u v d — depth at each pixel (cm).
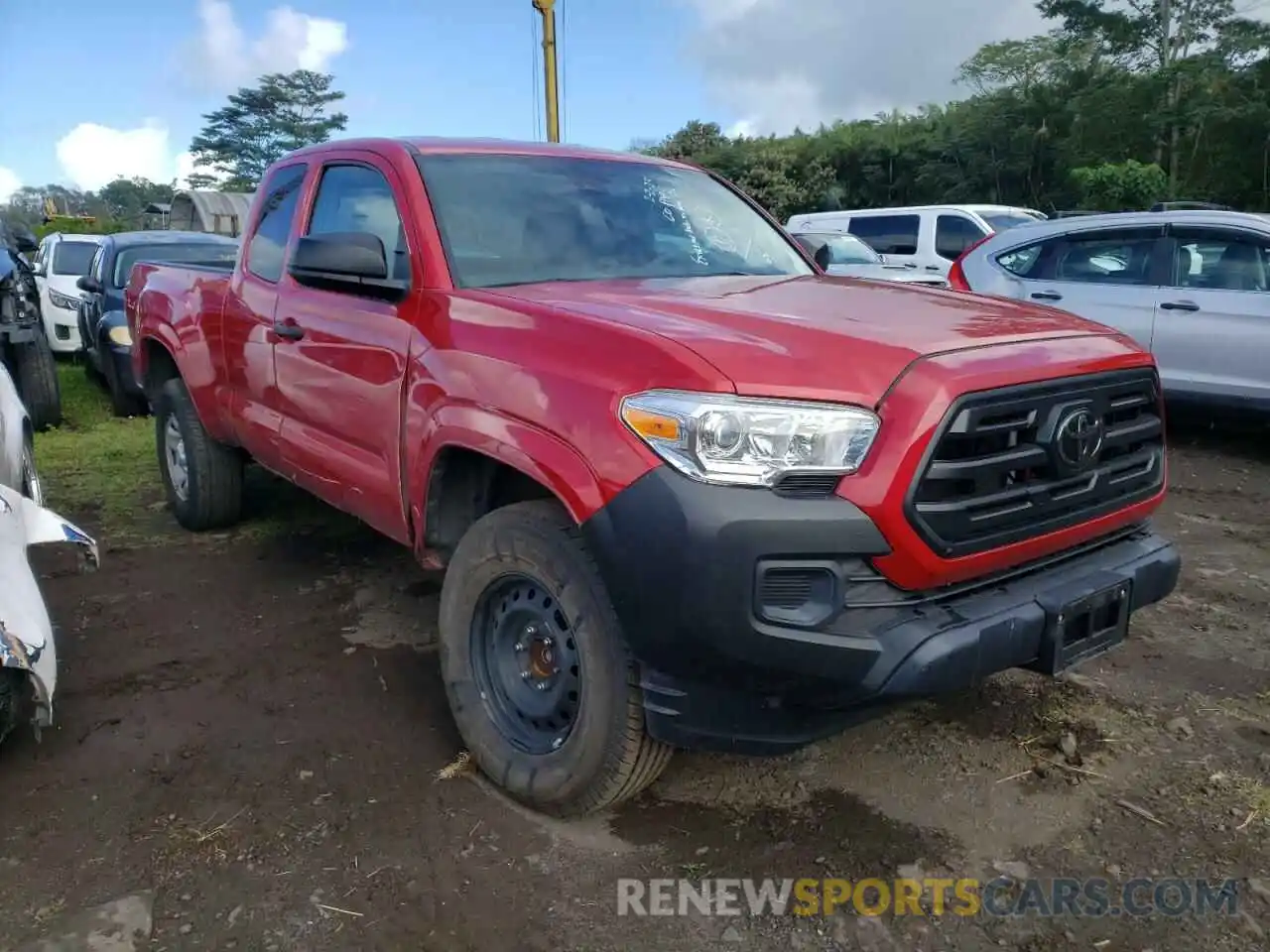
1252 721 359
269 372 444
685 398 250
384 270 350
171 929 258
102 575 513
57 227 4619
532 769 304
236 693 386
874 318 303
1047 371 279
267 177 486
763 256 433
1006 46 4766
